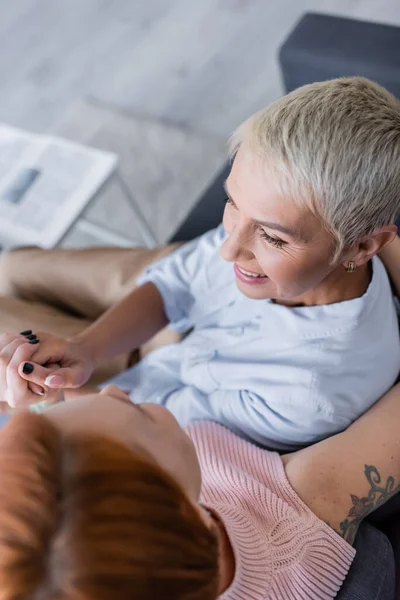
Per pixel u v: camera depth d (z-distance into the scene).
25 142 1.76
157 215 2.12
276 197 0.66
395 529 0.93
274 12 2.55
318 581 0.69
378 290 0.85
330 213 0.66
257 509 0.72
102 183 1.64
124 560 0.38
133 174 2.24
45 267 1.34
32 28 2.90
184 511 0.42
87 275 1.30
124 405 0.50
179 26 2.65
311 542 0.71
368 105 0.63
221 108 2.34
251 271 0.79
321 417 0.83
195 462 0.52
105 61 2.64
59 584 0.38
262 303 0.89
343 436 0.81
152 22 2.71
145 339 1.11
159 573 0.39
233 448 0.82
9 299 1.28
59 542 0.38
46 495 0.39
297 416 0.84
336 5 2.48
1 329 1.23
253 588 0.63
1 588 0.38
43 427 0.43
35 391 0.84
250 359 0.91
